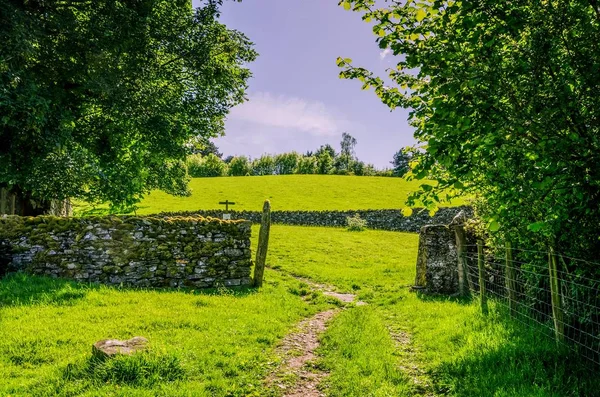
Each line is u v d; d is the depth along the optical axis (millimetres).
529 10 4480
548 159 4387
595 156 4328
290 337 8289
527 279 7742
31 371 5652
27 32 13250
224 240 13523
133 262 12336
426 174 5027
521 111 4363
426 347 7375
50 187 16812
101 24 15320
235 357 6621
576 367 5473
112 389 5125
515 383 5238
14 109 12133
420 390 5746
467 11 4348
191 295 11047
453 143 4445
